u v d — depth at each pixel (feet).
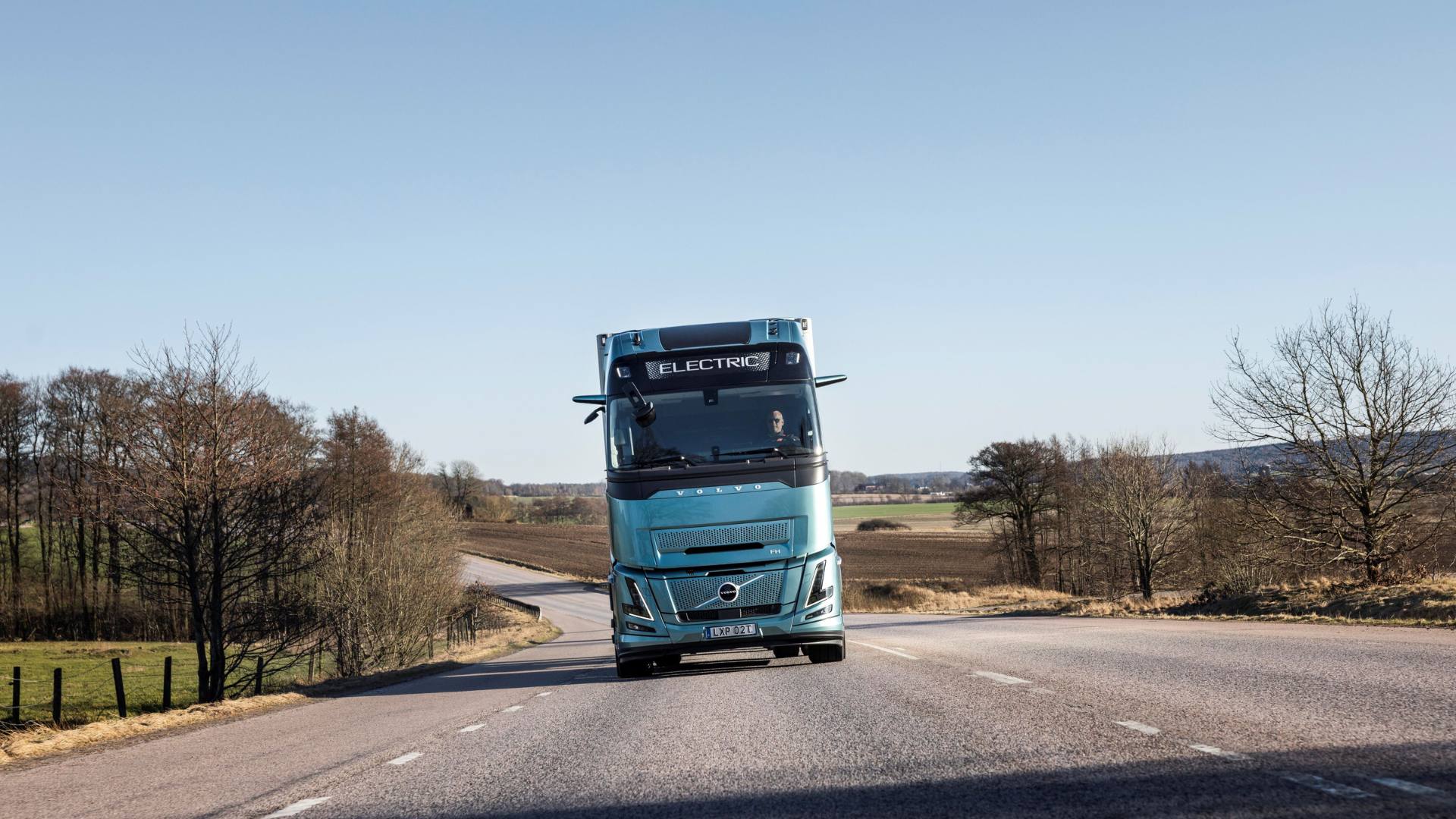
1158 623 68.95
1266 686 25.52
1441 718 18.94
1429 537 89.76
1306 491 94.32
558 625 208.64
